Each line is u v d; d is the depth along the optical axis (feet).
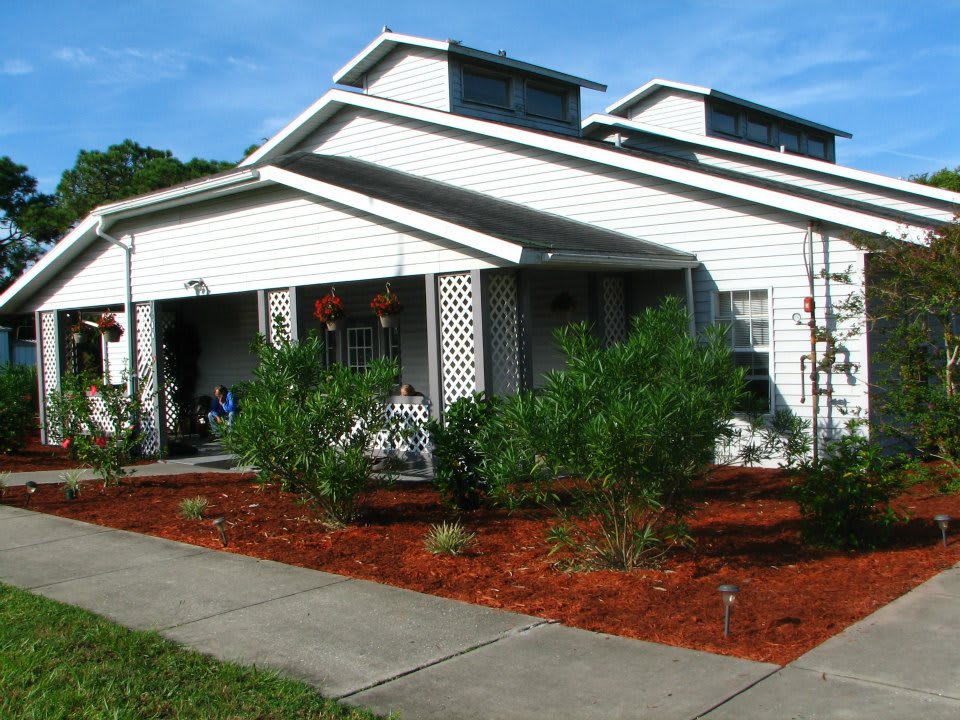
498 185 45.91
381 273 37.42
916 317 31.30
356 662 16.26
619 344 22.43
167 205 44.70
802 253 35.88
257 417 27.25
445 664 16.01
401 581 21.83
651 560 22.11
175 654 16.69
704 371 21.75
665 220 39.73
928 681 14.48
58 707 14.19
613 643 16.81
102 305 51.39
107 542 27.12
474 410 30.37
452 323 35.63
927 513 26.91
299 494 30.63
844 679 14.66
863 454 23.71
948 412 27.40
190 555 25.14
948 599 18.76
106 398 38.73
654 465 20.29
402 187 43.34
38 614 19.26
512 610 19.20
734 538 24.64
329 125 54.34
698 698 14.08
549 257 31.65
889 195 56.54
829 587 19.84
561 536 22.36
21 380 52.47
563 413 20.17
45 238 140.26
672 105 71.15
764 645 16.43
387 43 57.31
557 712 13.76
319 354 30.35
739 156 64.03
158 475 41.04
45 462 47.50
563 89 62.23
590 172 42.16
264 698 14.47
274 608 19.79
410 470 38.78
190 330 62.18
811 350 34.71
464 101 55.98
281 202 40.93
